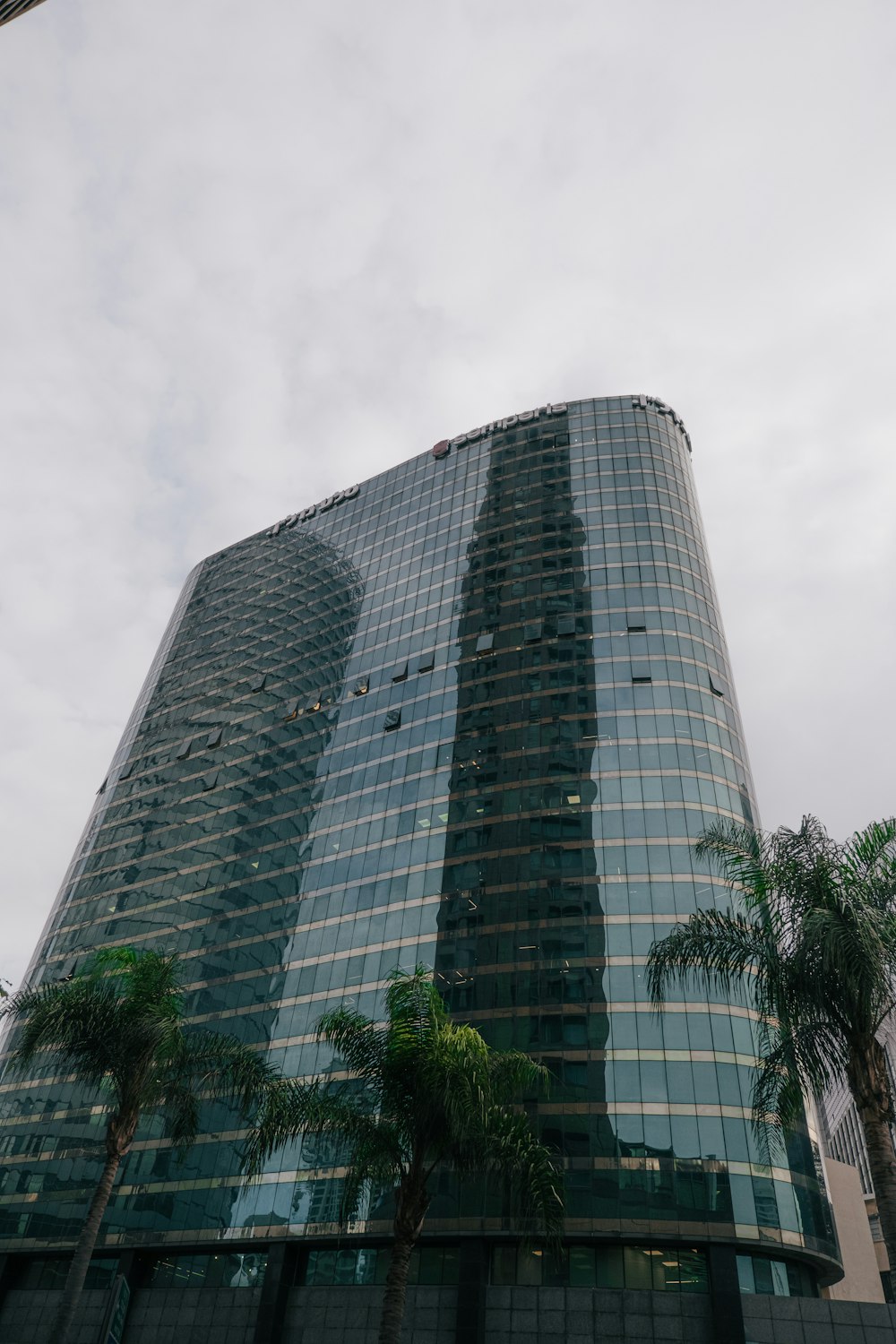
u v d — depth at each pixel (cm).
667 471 9462
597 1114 4969
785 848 2527
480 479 10438
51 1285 6050
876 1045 2228
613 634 7850
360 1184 2808
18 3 4356
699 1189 4594
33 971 8925
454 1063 2644
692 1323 4184
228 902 8069
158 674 11962
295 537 12300
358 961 6669
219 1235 5538
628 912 5912
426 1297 4616
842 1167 6550
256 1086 3309
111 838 9856
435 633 9000
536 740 7281
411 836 7256
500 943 6069
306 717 9388
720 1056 5066
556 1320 4334
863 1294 5928
